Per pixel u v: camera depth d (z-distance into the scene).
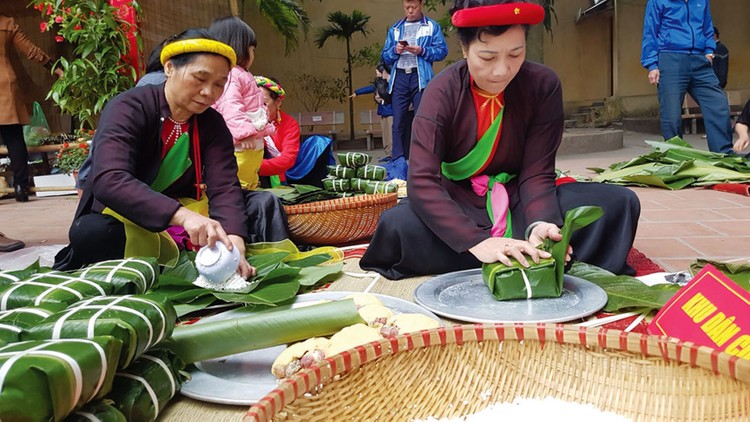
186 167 2.20
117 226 2.12
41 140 6.47
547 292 1.71
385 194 2.85
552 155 2.05
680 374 0.92
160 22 6.00
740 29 12.66
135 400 1.13
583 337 0.99
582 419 0.95
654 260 2.40
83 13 4.87
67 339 0.98
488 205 2.07
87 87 4.96
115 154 2.00
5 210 5.29
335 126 13.14
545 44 13.59
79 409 0.99
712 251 2.51
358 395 0.95
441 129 1.97
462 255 2.07
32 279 1.37
